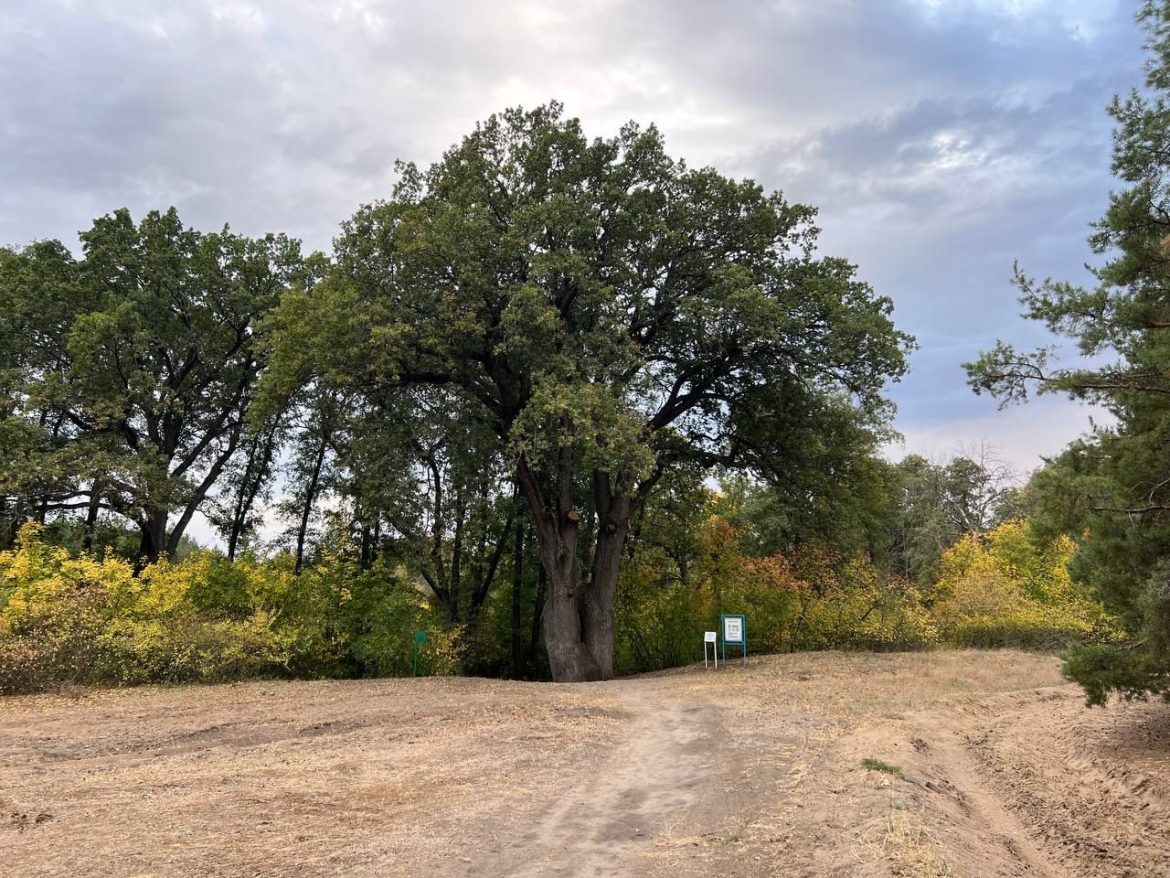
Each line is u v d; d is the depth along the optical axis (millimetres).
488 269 20781
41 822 6957
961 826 6805
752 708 13742
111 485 26797
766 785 8312
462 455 22688
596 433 17250
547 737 11352
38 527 19703
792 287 21969
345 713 13664
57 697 15484
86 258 29875
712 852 6188
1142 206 9953
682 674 21109
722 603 28062
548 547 22109
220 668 18594
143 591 19562
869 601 27141
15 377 26844
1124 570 9555
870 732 10992
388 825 6922
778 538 35375
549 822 7129
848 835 6152
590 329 21484
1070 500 9781
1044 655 23812
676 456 25312
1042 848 6938
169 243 30750
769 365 22531
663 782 8750
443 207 21297
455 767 9414
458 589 29094
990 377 10391
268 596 21766
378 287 21156
